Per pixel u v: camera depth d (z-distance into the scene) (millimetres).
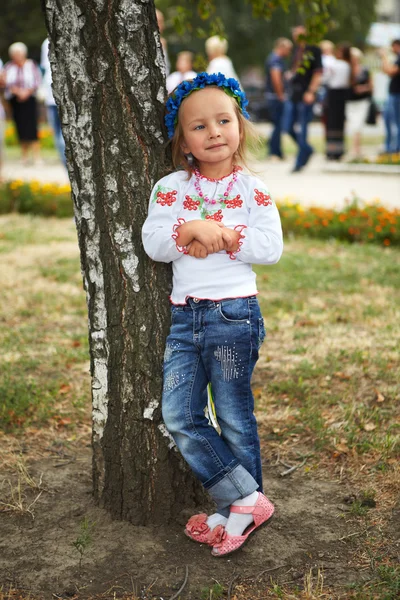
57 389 4492
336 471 3570
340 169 14359
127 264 2906
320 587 2693
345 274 7047
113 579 2773
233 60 34125
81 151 2854
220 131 2727
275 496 3359
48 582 2762
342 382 4551
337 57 15469
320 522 3148
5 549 2959
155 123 2877
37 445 3871
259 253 2680
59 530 3076
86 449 3844
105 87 2799
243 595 2678
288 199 9789
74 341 5371
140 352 2943
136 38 2783
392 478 3422
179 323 2795
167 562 2861
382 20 42531
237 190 2801
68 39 2760
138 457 3021
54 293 6570
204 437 2744
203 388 2793
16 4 32469
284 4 4691
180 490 3088
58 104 2855
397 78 15266
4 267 7461
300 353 5047
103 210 2895
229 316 2688
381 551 2922
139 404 2979
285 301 6230
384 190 11930
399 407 4195
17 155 18359
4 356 5055
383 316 5746
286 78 14828
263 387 4527
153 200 2801
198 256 2680
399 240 8438
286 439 3898
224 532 2848
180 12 4836
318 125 30000
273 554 2926
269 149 16500
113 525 3082
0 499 3312
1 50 32844
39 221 10172
